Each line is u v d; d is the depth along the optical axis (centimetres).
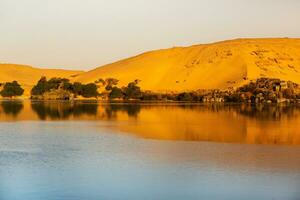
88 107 8956
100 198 1927
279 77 15438
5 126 4869
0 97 15075
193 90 14938
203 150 3122
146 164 2598
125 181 2191
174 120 5759
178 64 17862
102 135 4022
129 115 6706
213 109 8531
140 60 18450
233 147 3275
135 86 14638
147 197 1945
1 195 1953
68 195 1962
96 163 2627
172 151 3067
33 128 4647
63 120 5719
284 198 1933
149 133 4203
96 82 16088
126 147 3259
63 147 3253
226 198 1931
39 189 2045
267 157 2834
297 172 2386
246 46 17788
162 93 14588
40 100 13225
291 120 5825
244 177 2270
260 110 8325
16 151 3042
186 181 2192
